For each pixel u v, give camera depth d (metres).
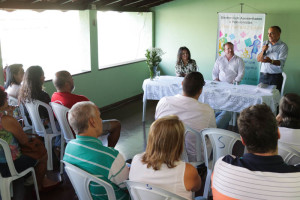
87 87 5.03
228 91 3.87
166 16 6.29
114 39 6.03
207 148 2.52
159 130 1.47
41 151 2.61
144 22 6.39
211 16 5.82
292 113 1.90
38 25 4.53
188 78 2.44
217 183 1.29
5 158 2.26
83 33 4.95
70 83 2.99
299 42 5.17
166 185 1.46
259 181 1.18
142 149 3.78
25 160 2.45
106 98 5.50
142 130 4.45
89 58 5.00
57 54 4.89
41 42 4.62
